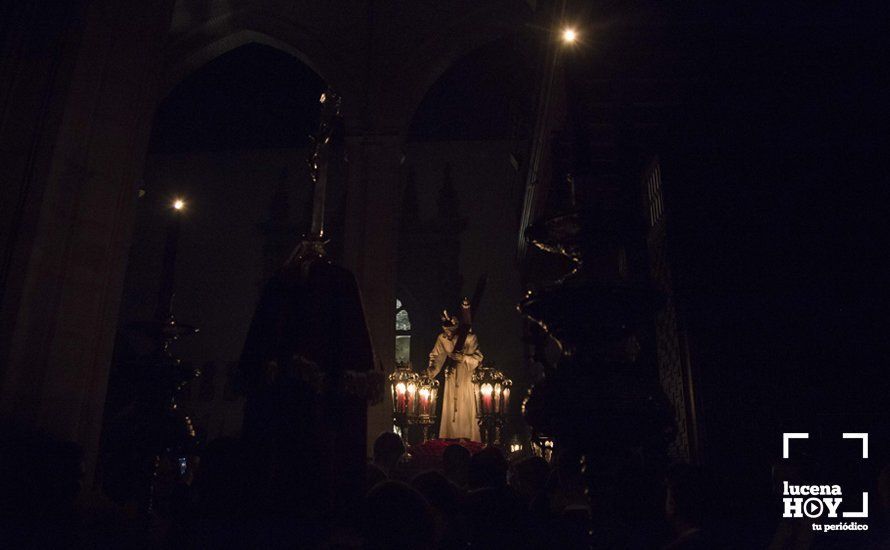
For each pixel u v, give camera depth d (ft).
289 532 11.00
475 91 76.64
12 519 13.05
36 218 18.08
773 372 19.86
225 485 12.55
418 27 51.42
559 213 10.04
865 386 19.60
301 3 50.83
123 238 20.94
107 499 15.19
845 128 22.57
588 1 26.09
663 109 24.17
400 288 78.18
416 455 31.22
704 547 8.71
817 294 20.61
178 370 13.94
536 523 9.16
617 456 8.77
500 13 49.60
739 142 22.90
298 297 15.17
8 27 19.79
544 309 9.39
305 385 14.43
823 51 23.94
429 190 82.23
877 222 21.21
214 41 52.16
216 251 81.56
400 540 6.41
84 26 20.15
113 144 20.86
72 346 18.61
